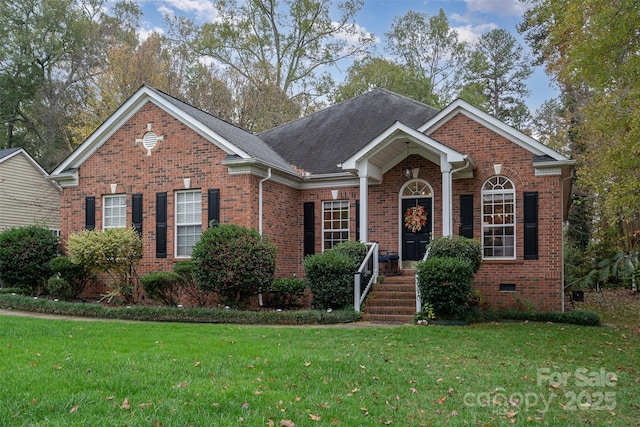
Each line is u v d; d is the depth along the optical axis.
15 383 6.51
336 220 18.86
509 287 16.17
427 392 6.96
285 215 18.45
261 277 14.73
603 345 11.14
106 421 5.36
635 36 11.77
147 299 17.34
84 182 19.20
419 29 41.31
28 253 18.16
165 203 17.78
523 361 9.06
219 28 38.41
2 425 5.20
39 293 18.56
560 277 15.62
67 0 39.75
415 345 10.27
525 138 16.16
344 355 8.93
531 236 15.99
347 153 19.50
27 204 27.81
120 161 18.64
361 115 21.88
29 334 10.54
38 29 38.09
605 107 14.40
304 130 22.38
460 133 17.05
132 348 9.16
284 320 13.72
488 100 44.53
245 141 19.02
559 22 14.03
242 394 6.34
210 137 17.19
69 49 39.22
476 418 5.99
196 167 17.39
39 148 40.28
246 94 36.94
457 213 16.91
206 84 36.62
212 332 11.50
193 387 6.58
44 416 5.49
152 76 34.59
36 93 38.34
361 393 6.74
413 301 14.96
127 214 18.39
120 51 34.94
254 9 38.84
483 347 10.22
